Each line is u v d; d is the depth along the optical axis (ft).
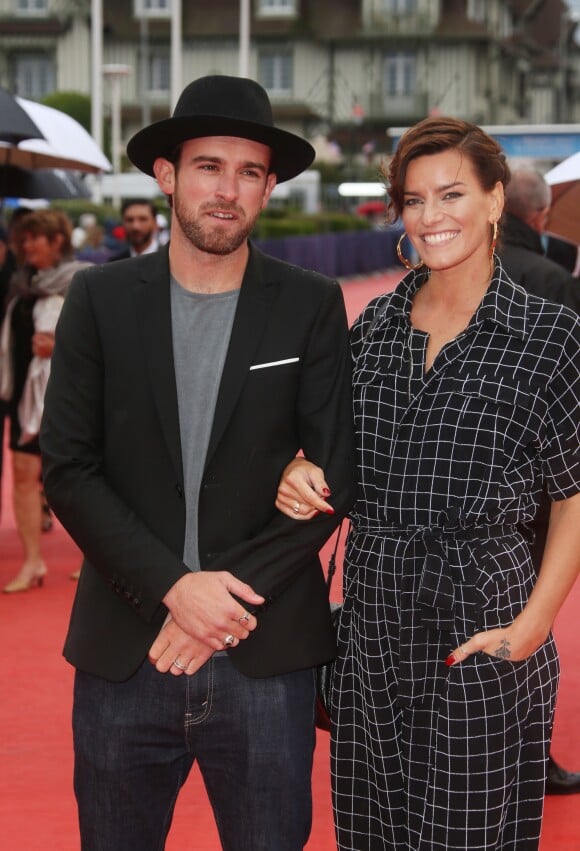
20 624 19.22
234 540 8.32
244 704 8.29
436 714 8.32
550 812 12.73
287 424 8.41
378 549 8.52
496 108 199.62
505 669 8.25
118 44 184.14
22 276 20.07
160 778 8.47
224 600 7.89
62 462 8.22
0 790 13.39
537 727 8.59
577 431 8.34
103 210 79.30
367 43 190.08
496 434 8.25
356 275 112.47
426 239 8.42
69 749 14.53
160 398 8.23
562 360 8.27
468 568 8.26
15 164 27.43
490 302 8.36
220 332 8.36
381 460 8.50
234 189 8.16
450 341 8.45
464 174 8.34
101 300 8.35
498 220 8.68
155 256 8.54
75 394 8.30
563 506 8.54
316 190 131.44
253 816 8.39
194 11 188.75
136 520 8.16
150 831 8.55
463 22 189.06
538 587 8.38
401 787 8.57
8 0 184.14
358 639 8.60
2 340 20.45
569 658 17.26
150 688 8.29
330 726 9.17
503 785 8.36
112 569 8.11
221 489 8.27
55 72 183.73
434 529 8.36
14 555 23.50
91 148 26.76
